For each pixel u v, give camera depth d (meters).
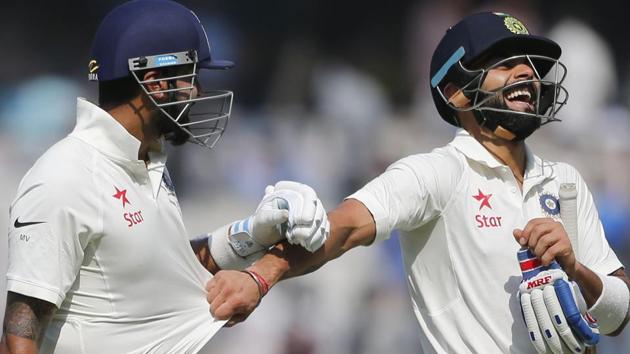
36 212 13.80
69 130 40.66
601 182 37.41
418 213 15.51
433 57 16.75
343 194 38.59
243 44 47.34
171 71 14.88
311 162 38.75
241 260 16.28
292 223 14.56
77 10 47.22
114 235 14.18
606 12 49.12
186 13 15.07
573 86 40.47
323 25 49.47
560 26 41.91
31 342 13.70
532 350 15.48
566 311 14.85
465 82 16.12
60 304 13.97
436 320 15.89
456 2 46.31
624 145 38.88
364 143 40.28
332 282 32.91
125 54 14.59
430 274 15.95
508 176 15.90
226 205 36.88
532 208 15.98
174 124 15.02
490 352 15.52
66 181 13.94
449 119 16.89
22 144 38.97
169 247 14.81
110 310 14.38
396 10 49.25
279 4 48.88
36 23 46.62
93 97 43.38
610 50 45.62
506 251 15.57
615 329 16.14
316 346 32.38
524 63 16.02
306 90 44.78
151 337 14.71
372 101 43.56
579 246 16.39
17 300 13.77
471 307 15.61
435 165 15.67
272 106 43.84
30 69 45.03
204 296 15.33
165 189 15.05
